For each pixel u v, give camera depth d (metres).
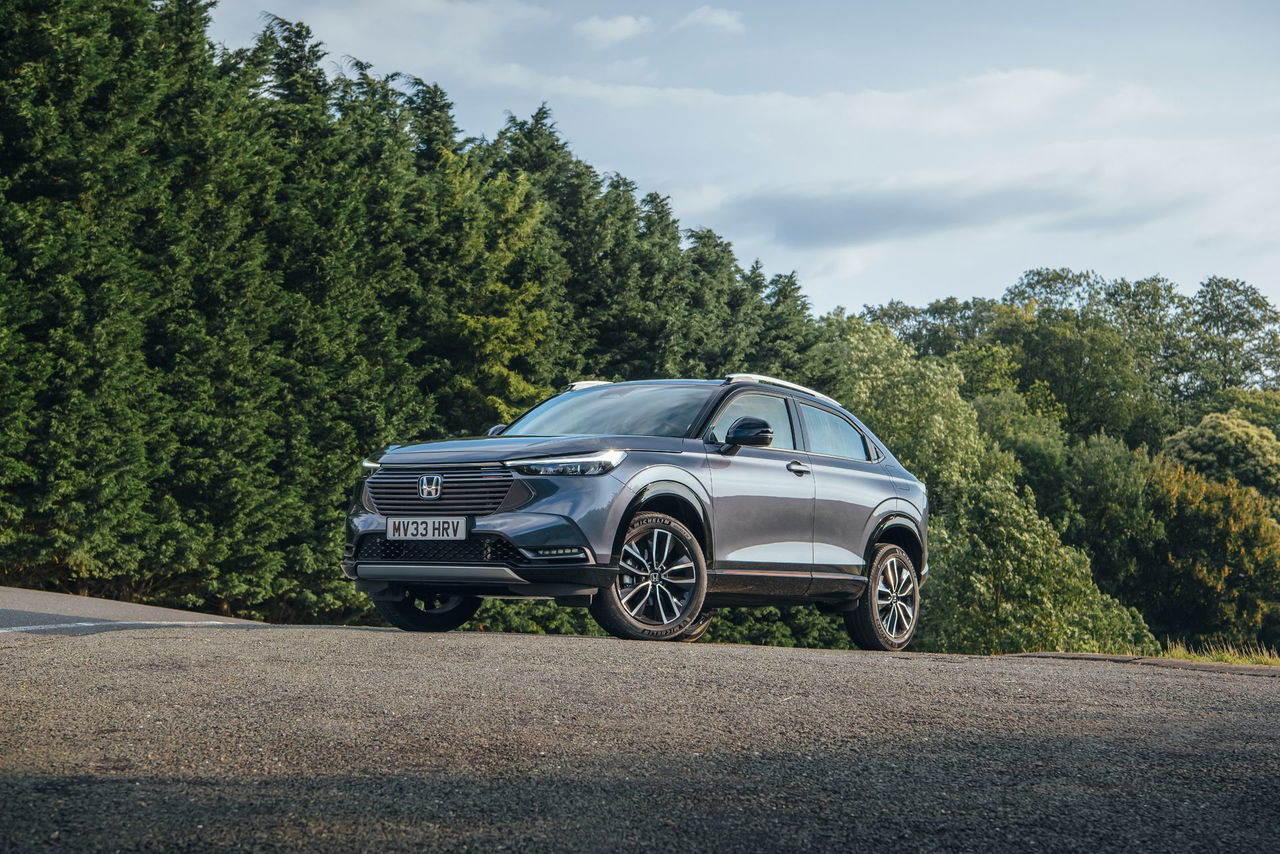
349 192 27.05
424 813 2.72
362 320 26.94
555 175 37.22
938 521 40.50
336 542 23.86
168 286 21.38
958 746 3.63
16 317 18.23
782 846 2.50
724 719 4.05
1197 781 3.18
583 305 34.56
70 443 18.73
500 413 29.36
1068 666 6.01
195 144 22.78
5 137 19.00
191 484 21.67
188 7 23.28
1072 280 86.25
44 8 19.44
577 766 3.26
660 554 7.27
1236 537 55.09
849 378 45.06
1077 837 2.62
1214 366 89.06
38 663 5.24
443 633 7.02
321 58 29.05
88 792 2.88
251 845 2.43
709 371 35.81
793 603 8.27
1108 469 56.56
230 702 4.25
